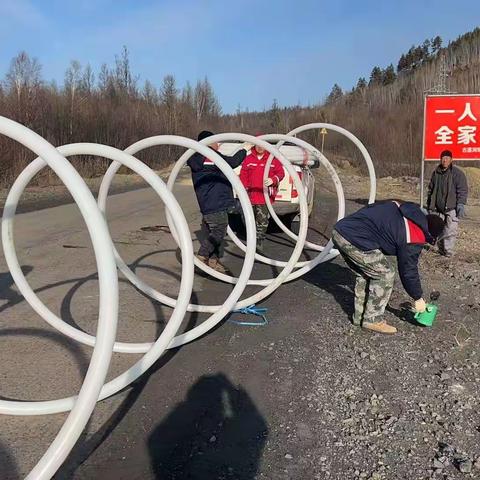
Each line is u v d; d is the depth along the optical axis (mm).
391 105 54500
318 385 3992
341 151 44094
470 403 3766
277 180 8797
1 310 5434
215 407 3660
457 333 5090
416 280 4949
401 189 23125
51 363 4250
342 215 7031
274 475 2938
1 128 2590
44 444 3172
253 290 6508
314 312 5684
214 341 4812
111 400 3721
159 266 7500
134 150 5156
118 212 13062
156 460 3051
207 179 6648
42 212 12562
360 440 3293
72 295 6000
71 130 27469
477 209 17359
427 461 3090
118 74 46531
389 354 4602
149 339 4828
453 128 11922
